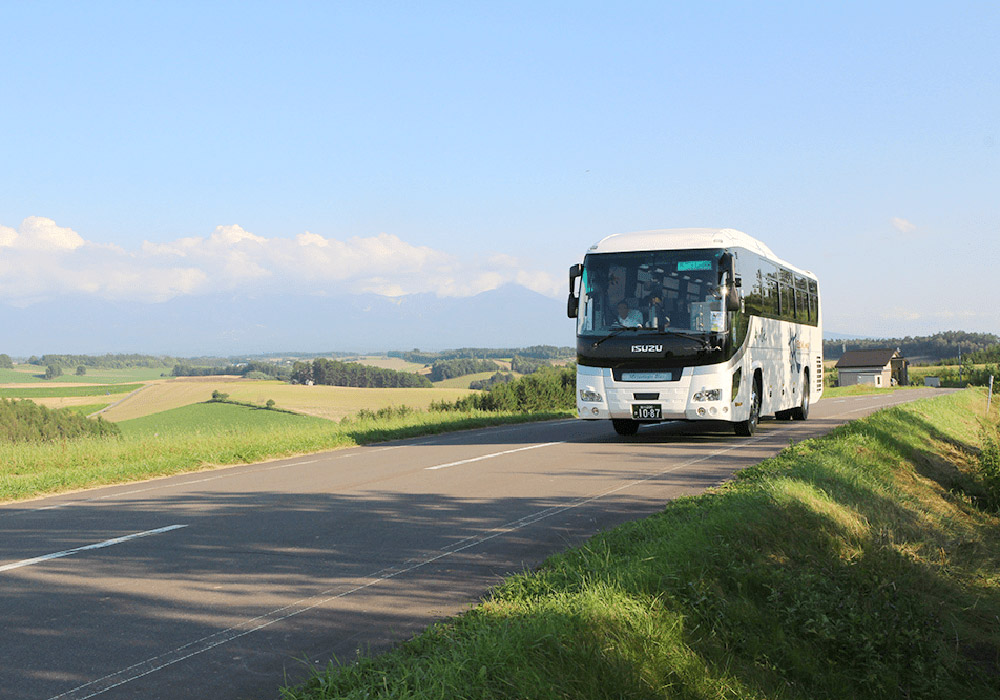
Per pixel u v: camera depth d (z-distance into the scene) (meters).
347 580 6.77
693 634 6.02
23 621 5.70
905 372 121.44
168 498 11.27
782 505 9.38
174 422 84.25
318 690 4.29
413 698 4.14
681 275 16.61
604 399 16.84
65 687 4.55
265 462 16.17
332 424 23.58
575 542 8.09
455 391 126.94
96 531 8.86
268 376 162.00
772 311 20.48
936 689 6.93
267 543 8.16
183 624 5.64
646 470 13.43
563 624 5.19
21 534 8.78
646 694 4.95
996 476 17.66
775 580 7.43
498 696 4.34
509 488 11.66
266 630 5.51
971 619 8.34
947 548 10.73
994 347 139.38
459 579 6.77
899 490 14.27
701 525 8.09
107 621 5.70
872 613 7.57
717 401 16.25
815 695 6.21
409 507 10.14
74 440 17.53
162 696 4.43
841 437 17.30
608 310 16.94
